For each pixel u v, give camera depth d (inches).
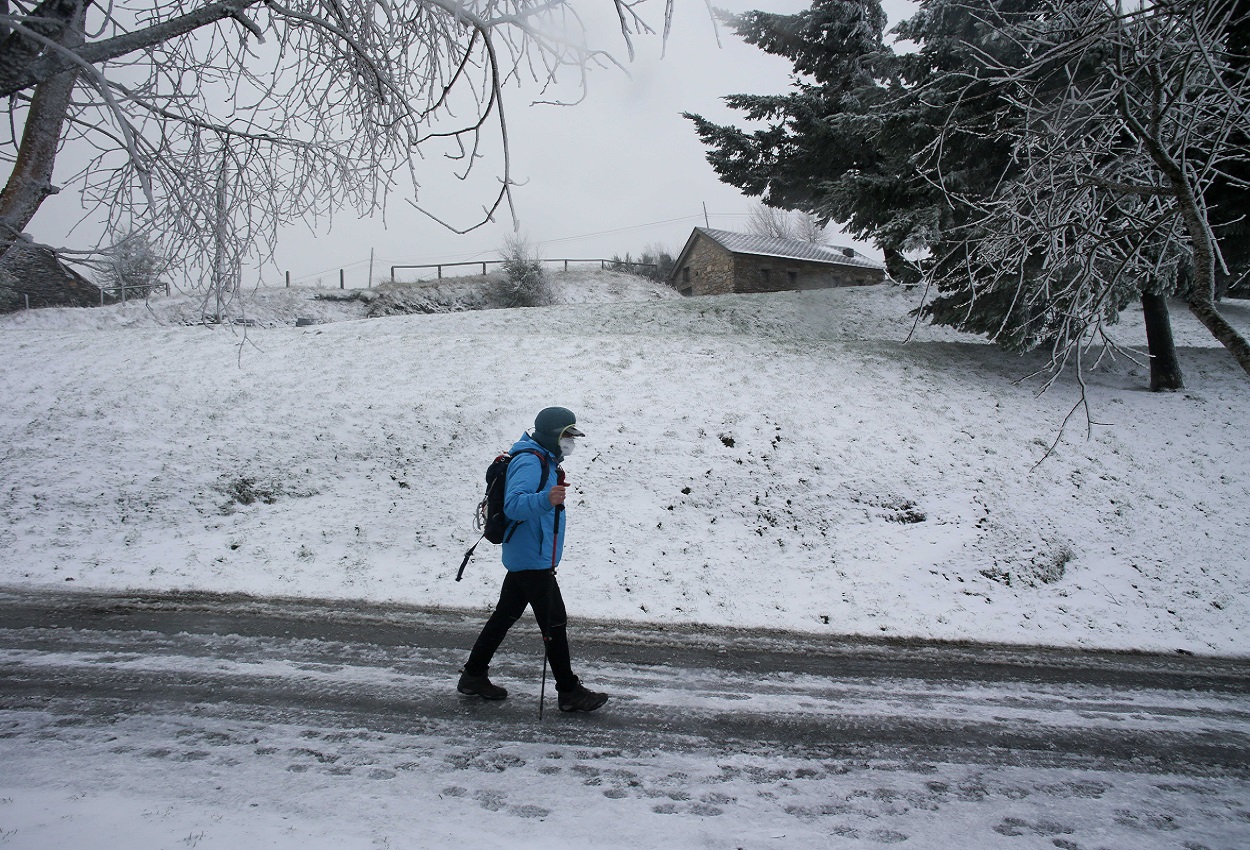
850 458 372.2
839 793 142.6
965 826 132.6
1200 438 419.8
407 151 185.3
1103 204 188.7
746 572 298.8
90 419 398.3
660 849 117.3
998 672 233.0
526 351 484.7
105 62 131.1
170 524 322.7
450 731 159.8
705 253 1386.6
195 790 127.6
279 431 388.2
